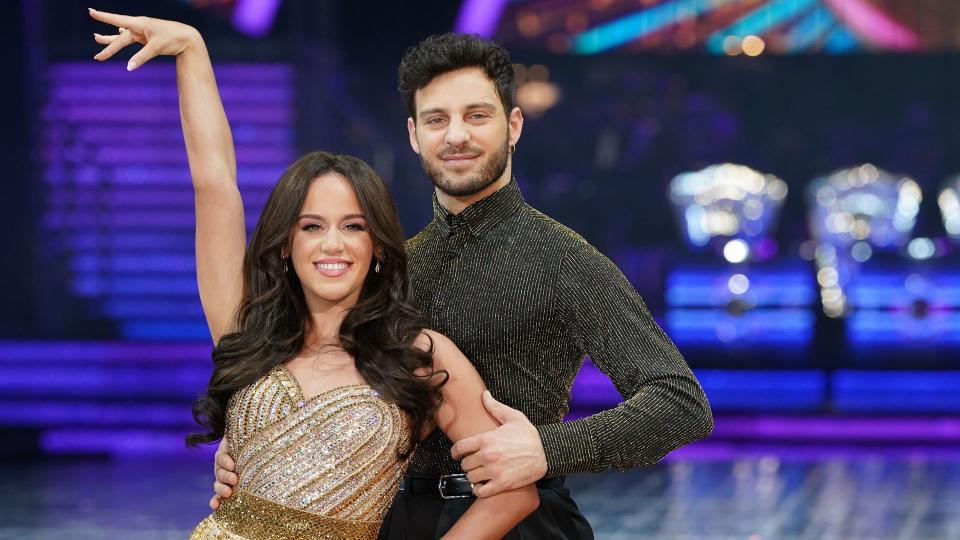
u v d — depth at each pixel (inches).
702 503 534.0
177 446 698.8
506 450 181.5
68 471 629.0
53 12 931.3
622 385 192.9
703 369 904.9
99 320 916.6
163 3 951.6
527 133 1074.1
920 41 1024.2
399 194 1059.9
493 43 202.4
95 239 932.0
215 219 204.7
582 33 1048.2
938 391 861.8
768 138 1063.0
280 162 963.3
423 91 201.5
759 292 1029.8
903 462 660.7
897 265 1019.3
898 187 1032.8
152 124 938.7
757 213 1050.1
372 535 189.5
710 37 1047.0
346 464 185.2
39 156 928.9
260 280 193.9
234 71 964.0
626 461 185.2
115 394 768.9
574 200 1076.5
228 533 187.9
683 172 1066.1
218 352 193.9
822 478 602.9
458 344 201.8
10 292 932.6
